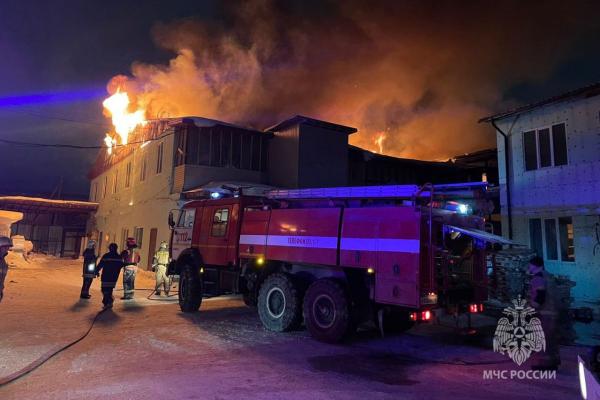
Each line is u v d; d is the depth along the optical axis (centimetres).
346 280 708
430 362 594
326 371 537
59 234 3422
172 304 1084
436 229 654
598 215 1177
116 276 1000
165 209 1828
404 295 624
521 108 1367
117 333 728
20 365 518
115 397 423
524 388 483
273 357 598
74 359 560
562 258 1267
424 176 2559
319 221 753
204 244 985
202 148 1830
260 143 2000
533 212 1353
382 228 667
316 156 1908
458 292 697
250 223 881
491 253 757
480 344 709
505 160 1454
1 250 596
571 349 683
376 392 460
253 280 878
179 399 422
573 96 1231
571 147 1257
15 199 2750
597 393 273
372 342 716
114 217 2609
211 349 634
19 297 1059
